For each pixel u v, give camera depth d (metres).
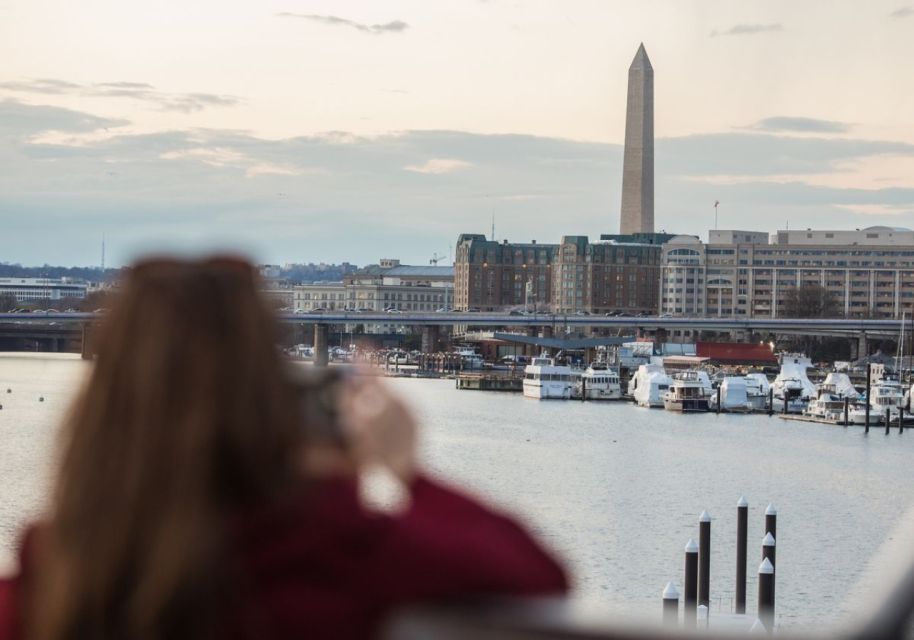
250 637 3.96
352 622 4.02
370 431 4.24
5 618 4.04
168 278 4.21
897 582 3.86
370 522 4.09
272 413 4.12
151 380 4.06
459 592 4.03
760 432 195.12
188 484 3.98
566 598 4.14
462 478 129.75
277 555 4.02
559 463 146.00
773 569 56.41
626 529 98.94
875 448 172.75
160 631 3.88
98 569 3.90
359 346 4.39
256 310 4.23
